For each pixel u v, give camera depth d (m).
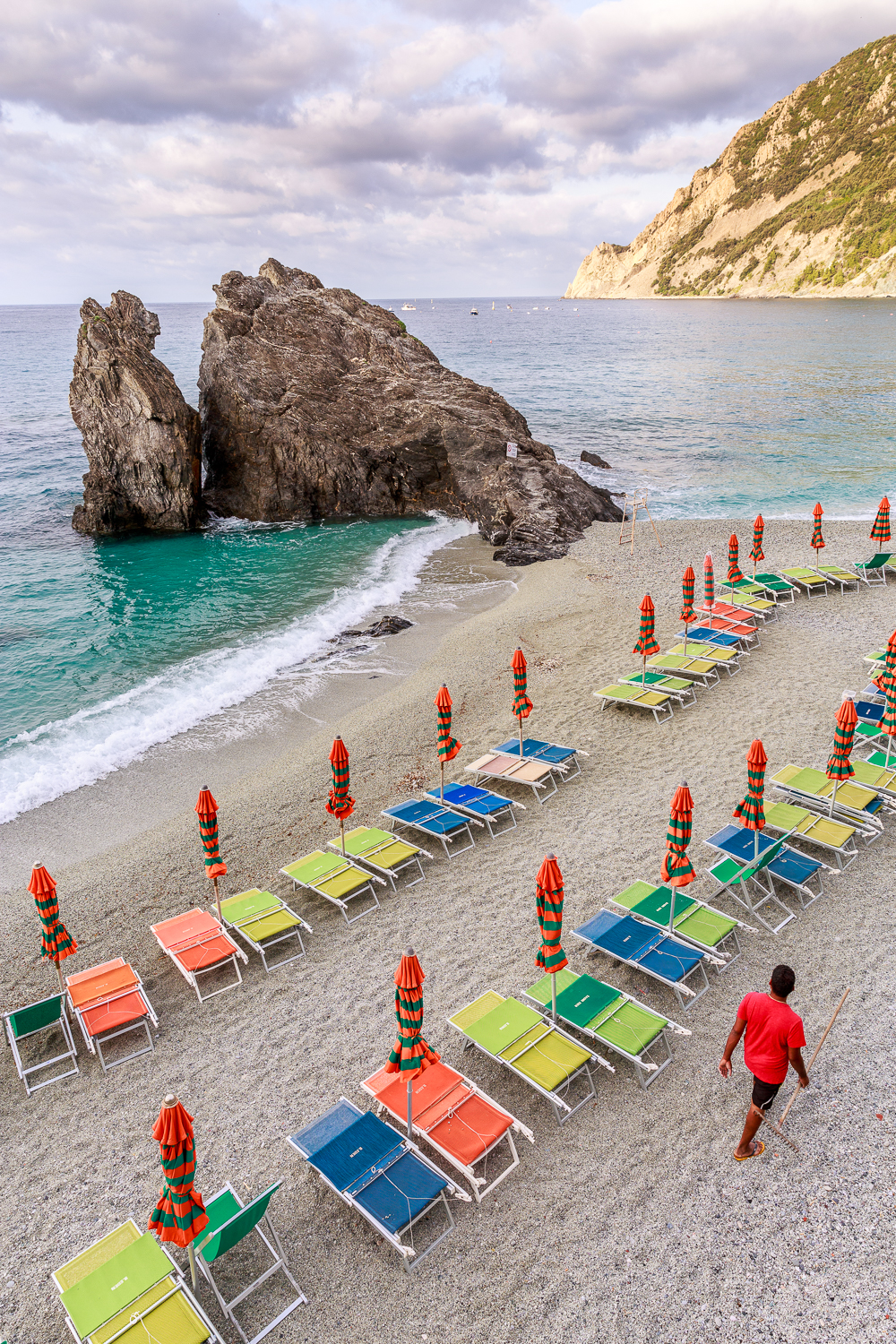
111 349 31.00
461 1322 5.36
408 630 21.05
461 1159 6.16
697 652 16.17
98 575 27.25
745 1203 6.02
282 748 15.24
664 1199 6.10
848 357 84.62
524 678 12.45
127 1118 7.43
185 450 31.80
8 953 10.09
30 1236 6.34
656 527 28.36
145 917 10.54
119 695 18.03
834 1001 7.91
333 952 9.45
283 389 34.50
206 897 10.84
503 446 33.59
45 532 33.03
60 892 11.27
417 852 10.80
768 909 9.40
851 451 41.72
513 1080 7.39
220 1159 6.80
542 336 151.12
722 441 46.09
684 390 68.25
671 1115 6.86
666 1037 7.71
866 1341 5.04
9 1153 7.17
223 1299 5.54
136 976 8.91
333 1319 5.46
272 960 9.45
